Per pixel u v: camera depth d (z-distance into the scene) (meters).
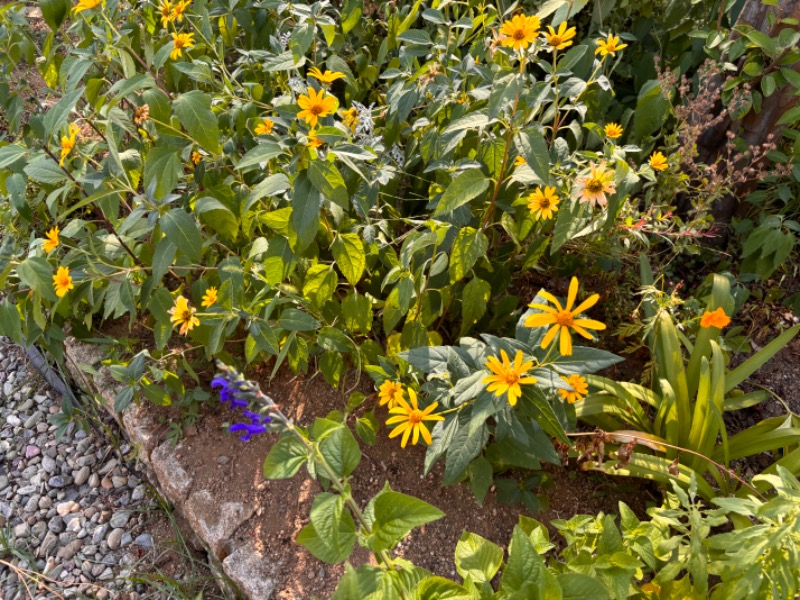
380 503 1.31
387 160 2.57
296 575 2.12
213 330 2.29
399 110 2.40
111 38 2.14
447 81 2.35
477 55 2.51
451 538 2.19
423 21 3.36
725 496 2.17
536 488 2.28
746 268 2.88
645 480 2.31
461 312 2.54
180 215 2.04
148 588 2.38
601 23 3.00
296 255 1.95
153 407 2.61
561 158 2.25
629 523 1.77
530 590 1.42
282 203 2.38
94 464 2.80
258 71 2.88
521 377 1.69
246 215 2.36
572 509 2.25
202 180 2.42
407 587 1.43
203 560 2.45
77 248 2.37
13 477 2.79
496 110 1.83
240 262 2.25
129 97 2.65
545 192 2.09
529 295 2.79
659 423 2.23
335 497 1.22
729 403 2.35
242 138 2.52
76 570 2.45
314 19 2.35
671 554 1.81
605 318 2.71
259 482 2.35
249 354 2.21
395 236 2.70
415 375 2.12
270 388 2.61
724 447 2.10
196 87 2.91
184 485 2.37
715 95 2.59
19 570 2.37
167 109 2.01
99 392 2.73
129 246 2.43
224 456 2.44
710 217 2.57
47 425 2.96
